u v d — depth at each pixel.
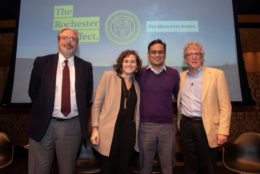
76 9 2.75
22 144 3.27
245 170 1.64
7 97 2.66
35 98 1.54
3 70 3.46
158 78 1.71
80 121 1.42
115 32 2.71
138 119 1.61
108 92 1.54
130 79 1.64
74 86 1.47
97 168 1.65
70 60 1.53
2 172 2.50
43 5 2.78
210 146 1.54
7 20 3.38
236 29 2.74
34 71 1.45
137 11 2.74
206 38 2.72
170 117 1.67
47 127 1.36
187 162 1.70
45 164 1.40
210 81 1.63
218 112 1.63
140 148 1.66
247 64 3.61
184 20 2.73
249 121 3.45
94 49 2.69
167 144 1.62
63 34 1.49
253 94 3.55
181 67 2.66
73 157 1.44
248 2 3.02
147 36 2.71
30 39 2.72
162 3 2.75
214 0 2.78
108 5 2.75
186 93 1.72
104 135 1.46
